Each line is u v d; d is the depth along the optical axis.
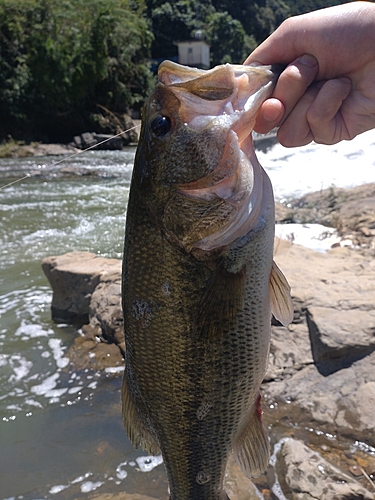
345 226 1.27
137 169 0.33
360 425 0.56
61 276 0.90
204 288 0.32
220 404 0.34
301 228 1.29
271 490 0.48
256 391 0.34
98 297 0.86
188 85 0.31
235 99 0.31
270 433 0.56
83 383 0.70
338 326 0.67
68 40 4.70
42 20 4.58
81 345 0.80
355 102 0.33
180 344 0.32
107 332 0.80
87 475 0.53
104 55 4.98
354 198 1.51
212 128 0.31
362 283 0.78
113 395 0.67
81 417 0.63
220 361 0.33
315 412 0.59
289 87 0.31
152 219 0.32
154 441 0.36
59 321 0.90
